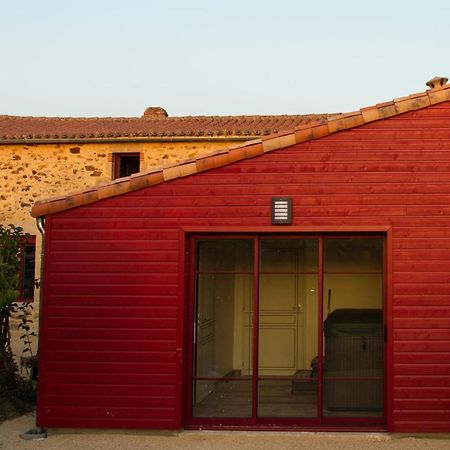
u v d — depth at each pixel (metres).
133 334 6.54
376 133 6.57
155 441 6.23
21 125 16.30
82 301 6.59
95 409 6.48
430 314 6.38
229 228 6.57
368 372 6.53
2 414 7.14
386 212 6.49
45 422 6.47
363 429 6.41
